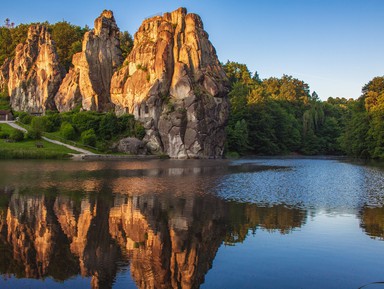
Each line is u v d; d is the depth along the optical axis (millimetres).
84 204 28312
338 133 149500
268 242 19469
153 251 17953
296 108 167250
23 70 141000
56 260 16656
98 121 97750
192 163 74625
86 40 117250
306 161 90750
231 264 16344
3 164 61844
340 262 16609
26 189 34938
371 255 17531
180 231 21391
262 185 41125
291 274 15188
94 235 20391
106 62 118688
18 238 19688
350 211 27422
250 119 132500
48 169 54094
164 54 99500
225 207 28359
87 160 78062
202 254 17594
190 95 95250
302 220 24375
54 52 134000
